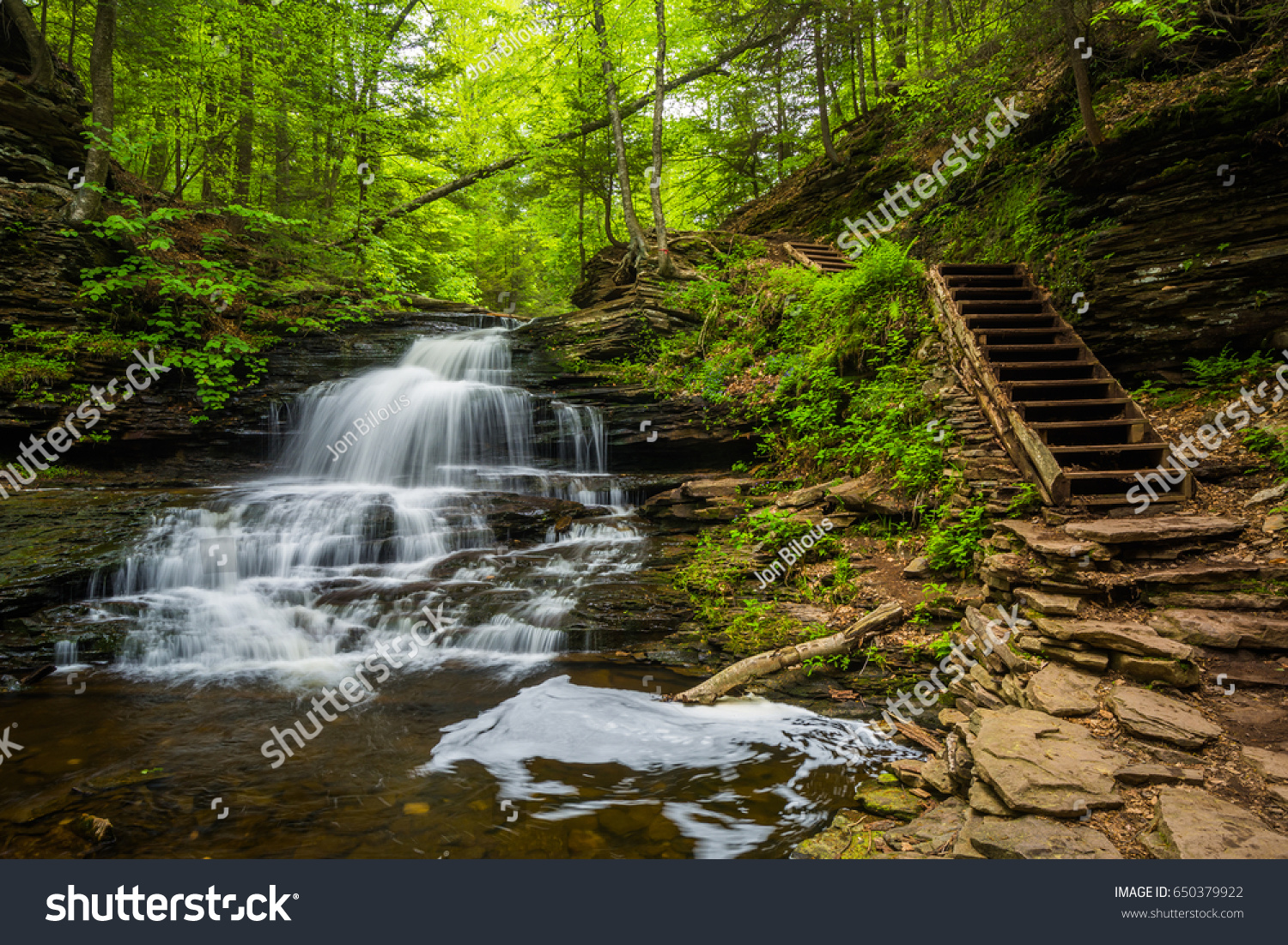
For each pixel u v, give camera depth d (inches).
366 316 593.0
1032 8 389.7
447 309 724.0
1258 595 193.8
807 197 820.0
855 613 267.0
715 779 188.7
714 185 1019.9
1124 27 396.8
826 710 225.9
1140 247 334.6
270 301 576.7
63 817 171.0
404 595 307.1
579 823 167.9
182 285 468.1
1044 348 335.3
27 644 272.7
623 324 545.0
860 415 370.3
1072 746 155.3
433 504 374.0
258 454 489.4
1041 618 204.8
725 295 546.9
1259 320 299.4
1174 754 149.9
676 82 794.8
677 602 295.7
